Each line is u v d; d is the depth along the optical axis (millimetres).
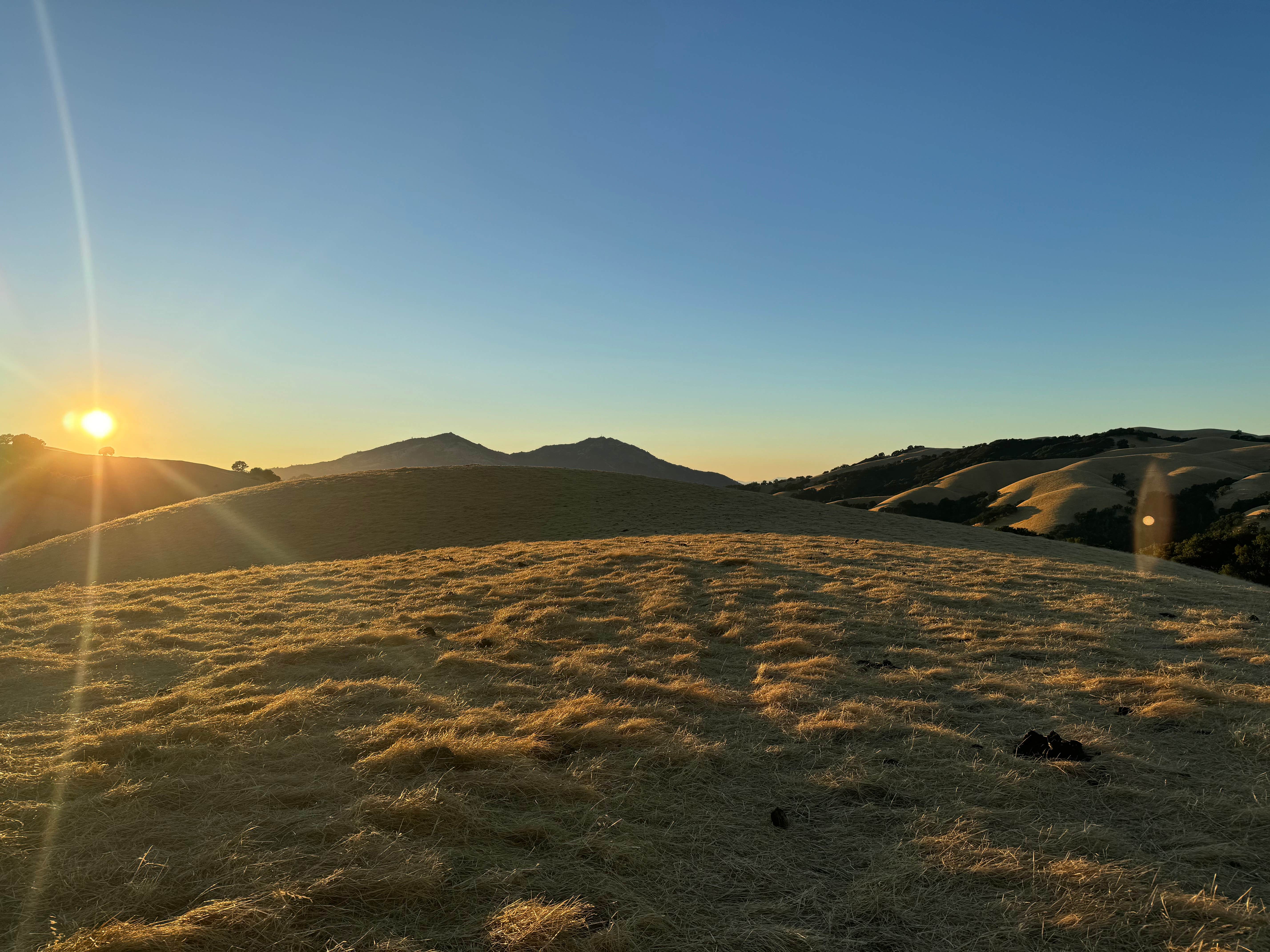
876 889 3895
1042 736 6094
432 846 4246
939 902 3824
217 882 3785
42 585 37625
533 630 11055
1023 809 4898
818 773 5547
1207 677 8344
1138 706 7324
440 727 6375
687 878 4051
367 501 53656
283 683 8375
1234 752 6000
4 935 3379
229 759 5660
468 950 3318
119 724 6742
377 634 10633
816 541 25812
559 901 3742
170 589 16578
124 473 91875
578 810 4812
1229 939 3434
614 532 45469
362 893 3721
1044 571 18422
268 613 13008
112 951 3193
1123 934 3516
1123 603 13523
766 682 8320
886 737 6379
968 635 10633
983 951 3410
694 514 50812
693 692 7648
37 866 3969
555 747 5977
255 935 3361
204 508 51938
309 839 4320
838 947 3441
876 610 12547
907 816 4824
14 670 9094
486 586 15375
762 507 53594
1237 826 4625
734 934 3508
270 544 44562
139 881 3805
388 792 4984
